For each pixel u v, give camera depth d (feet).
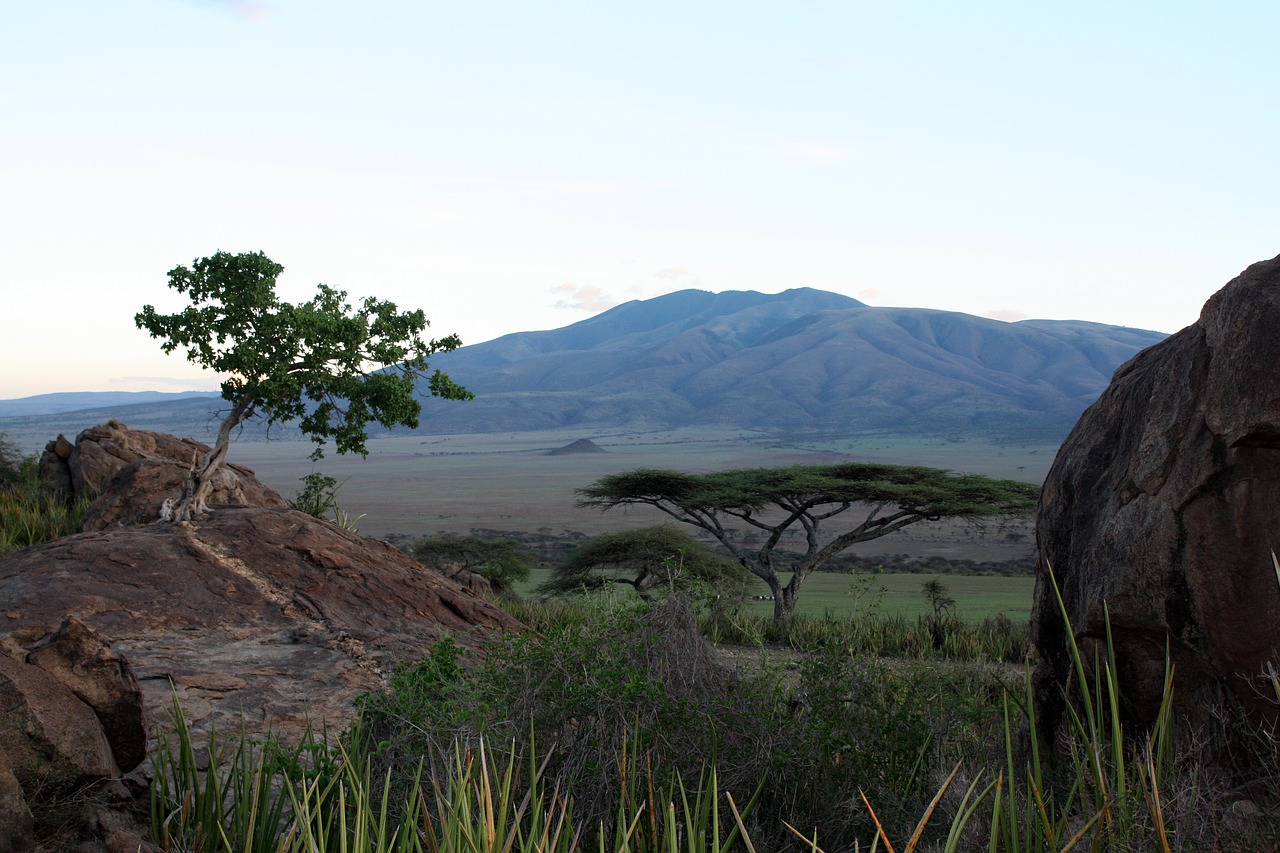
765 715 15.85
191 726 19.94
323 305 39.65
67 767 12.27
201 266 37.63
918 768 15.15
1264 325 10.85
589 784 13.51
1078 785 10.51
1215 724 11.02
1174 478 11.60
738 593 47.85
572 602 58.70
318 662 25.14
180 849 12.53
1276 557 10.57
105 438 54.39
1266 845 9.11
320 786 13.98
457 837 10.09
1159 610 11.53
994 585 158.61
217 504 36.78
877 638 31.09
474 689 16.51
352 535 35.70
